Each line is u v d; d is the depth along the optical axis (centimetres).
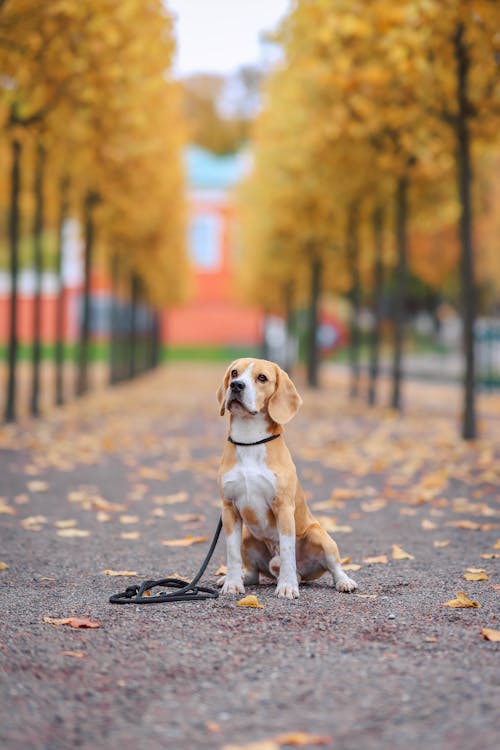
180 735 311
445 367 4678
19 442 1389
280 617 467
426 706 336
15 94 1396
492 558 639
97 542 696
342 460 1230
